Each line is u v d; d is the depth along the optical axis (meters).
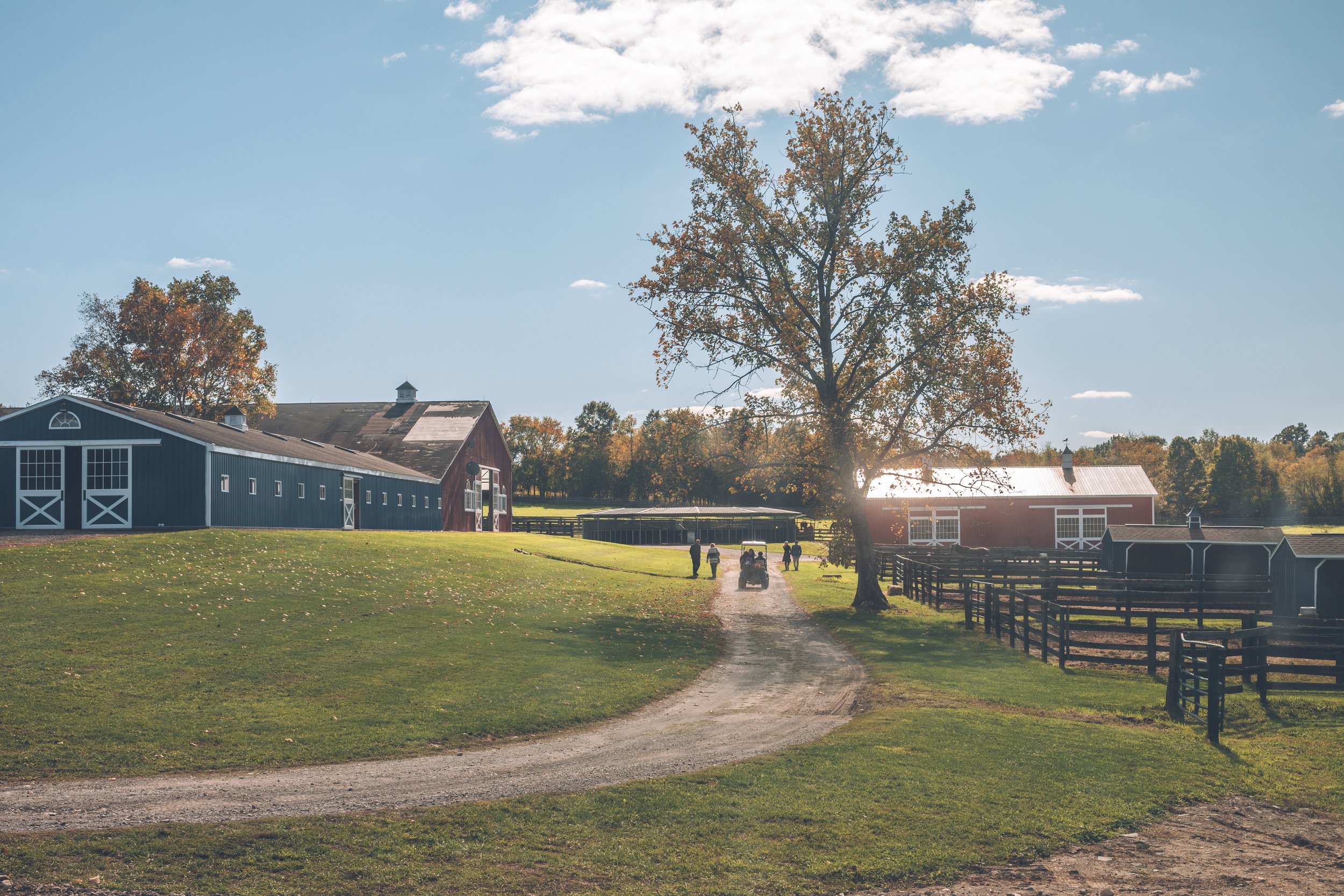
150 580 23.70
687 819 9.80
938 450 34.00
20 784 10.50
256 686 15.46
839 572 50.91
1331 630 17.03
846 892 8.19
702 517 82.00
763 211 33.03
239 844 8.63
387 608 23.98
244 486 35.03
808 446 35.88
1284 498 123.88
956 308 32.00
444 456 58.75
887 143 33.28
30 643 17.16
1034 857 9.12
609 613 27.31
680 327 33.28
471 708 14.84
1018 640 24.66
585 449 150.12
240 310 66.44
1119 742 13.38
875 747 12.79
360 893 7.70
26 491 33.28
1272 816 10.62
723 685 18.48
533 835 9.24
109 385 62.44
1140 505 64.25
